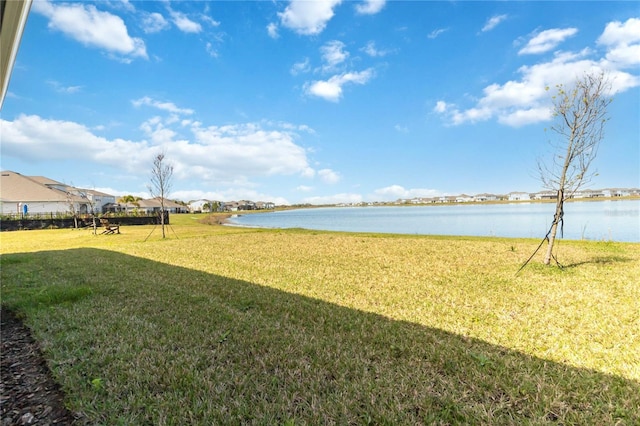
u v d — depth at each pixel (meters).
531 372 2.75
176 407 2.30
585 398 2.36
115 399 2.40
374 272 7.45
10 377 2.86
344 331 3.81
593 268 7.20
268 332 3.71
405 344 3.35
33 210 39.09
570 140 7.18
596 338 3.48
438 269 7.60
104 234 21.58
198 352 3.15
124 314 4.34
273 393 2.48
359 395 2.41
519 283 6.01
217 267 8.27
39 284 6.27
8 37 3.02
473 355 3.04
